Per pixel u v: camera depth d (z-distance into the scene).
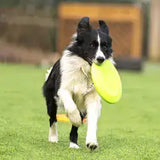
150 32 34.69
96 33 7.50
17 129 8.49
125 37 28.31
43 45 28.83
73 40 7.64
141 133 9.79
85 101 7.66
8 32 28.38
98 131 9.73
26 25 28.70
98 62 7.40
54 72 7.83
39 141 7.79
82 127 9.45
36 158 6.61
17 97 13.03
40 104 12.19
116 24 28.38
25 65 24.27
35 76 18.56
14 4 29.59
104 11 28.42
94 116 7.47
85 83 7.56
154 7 33.91
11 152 6.85
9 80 16.80
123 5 31.08
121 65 24.36
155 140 8.81
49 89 7.97
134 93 15.70
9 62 25.64
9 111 10.99
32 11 29.20
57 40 28.97
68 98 7.37
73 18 28.34
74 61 7.48
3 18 28.39
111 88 7.54
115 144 7.96
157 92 16.28
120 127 10.51
